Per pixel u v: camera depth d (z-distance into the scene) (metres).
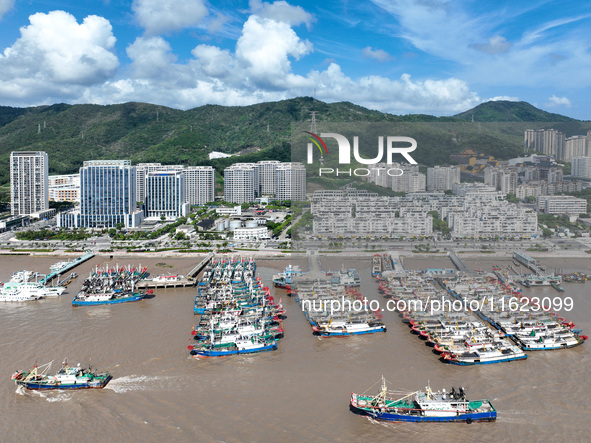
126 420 140.12
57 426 137.75
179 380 163.88
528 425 136.88
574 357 181.25
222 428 135.25
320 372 169.50
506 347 182.38
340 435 132.62
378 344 194.00
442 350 183.00
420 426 138.25
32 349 187.88
